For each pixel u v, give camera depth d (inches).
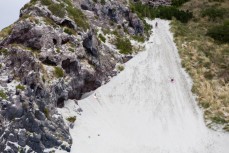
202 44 2338.8
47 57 1531.7
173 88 1897.1
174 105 1779.0
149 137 1547.7
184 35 2465.6
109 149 1418.6
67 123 1455.5
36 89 1360.7
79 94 1663.4
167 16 2797.7
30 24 1561.3
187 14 2861.7
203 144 1557.6
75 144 1392.7
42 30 1568.7
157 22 2694.4
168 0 3221.0
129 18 2324.1
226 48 2333.9
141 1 3112.7
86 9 2137.1
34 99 1343.5
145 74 1952.5
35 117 1315.2
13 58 1437.0
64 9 1752.0
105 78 1834.4
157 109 1726.1
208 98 1831.9
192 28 2669.8
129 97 1766.7
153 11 2842.0
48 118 1364.4
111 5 2252.7
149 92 1825.8
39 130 1305.4
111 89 1791.3
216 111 1758.1
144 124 1620.3
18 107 1278.3
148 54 2140.7
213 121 1699.1
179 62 2138.3
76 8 1871.3
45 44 1555.1
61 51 1590.8
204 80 1971.0
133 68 1980.8
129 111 1680.6
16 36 1552.7
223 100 1828.2
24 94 1315.2
